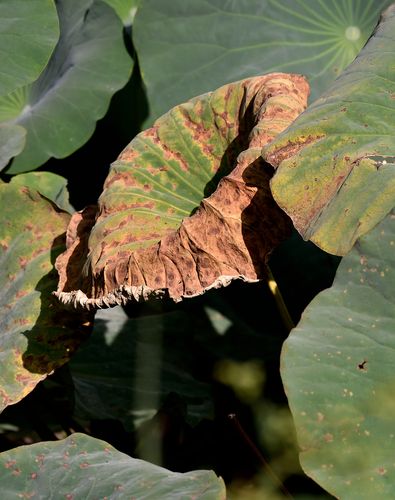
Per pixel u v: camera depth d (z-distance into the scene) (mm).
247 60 2580
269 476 2236
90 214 2234
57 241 2311
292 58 2580
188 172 2230
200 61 2586
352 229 1947
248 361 2580
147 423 2414
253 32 2590
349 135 2029
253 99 2186
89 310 2100
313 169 2012
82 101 2590
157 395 2523
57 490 2012
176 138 2238
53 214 2326
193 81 2582
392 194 1938
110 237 2123
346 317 1933
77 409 2480
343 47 2584
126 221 2150
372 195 1950
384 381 1900
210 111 2230
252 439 2365
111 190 2197
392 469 1877
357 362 1911
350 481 1876
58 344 2229
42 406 2467
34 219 2324
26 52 2477
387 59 2107
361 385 1903
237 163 2076
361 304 1935
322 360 1914
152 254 2059
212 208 2051
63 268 2188
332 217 1965
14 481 2043
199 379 2570
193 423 2445
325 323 1935
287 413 2414
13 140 2461
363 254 1940
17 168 2572
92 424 2459
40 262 2295
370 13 2574
